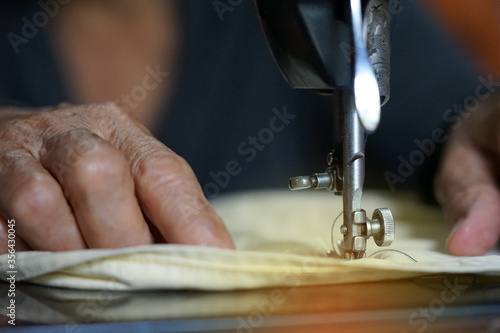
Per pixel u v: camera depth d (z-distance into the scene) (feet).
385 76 2.33
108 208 2.23
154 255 2.08
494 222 2.87
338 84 2.30
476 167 3.44
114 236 2.25
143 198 2.33
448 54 5.22
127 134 2.63
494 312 1.74
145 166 2.35
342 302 1.89
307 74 2.37
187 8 5.44
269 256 2.07
